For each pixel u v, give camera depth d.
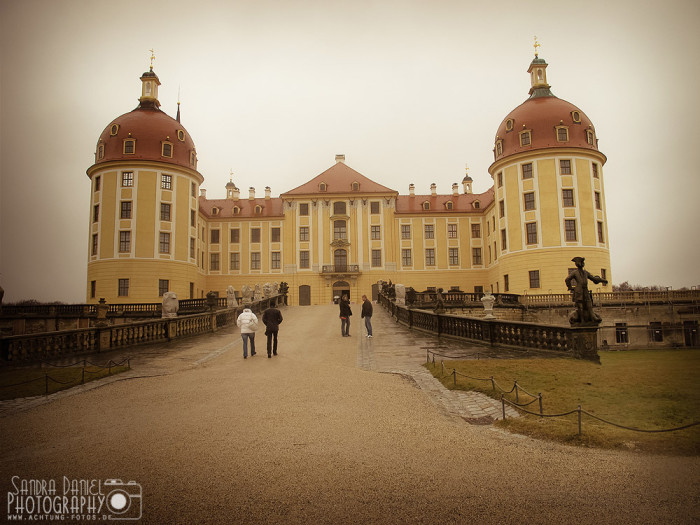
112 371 12.39
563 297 37.19
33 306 34.75
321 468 5.40
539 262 42.03
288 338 19.98
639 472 4.64
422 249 57.97
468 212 58.22
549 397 8.32
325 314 31.64
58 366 12.98
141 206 44.12
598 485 4.71
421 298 34.97
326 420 7.39
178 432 6.89
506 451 5.90
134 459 5.82
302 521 4.20
